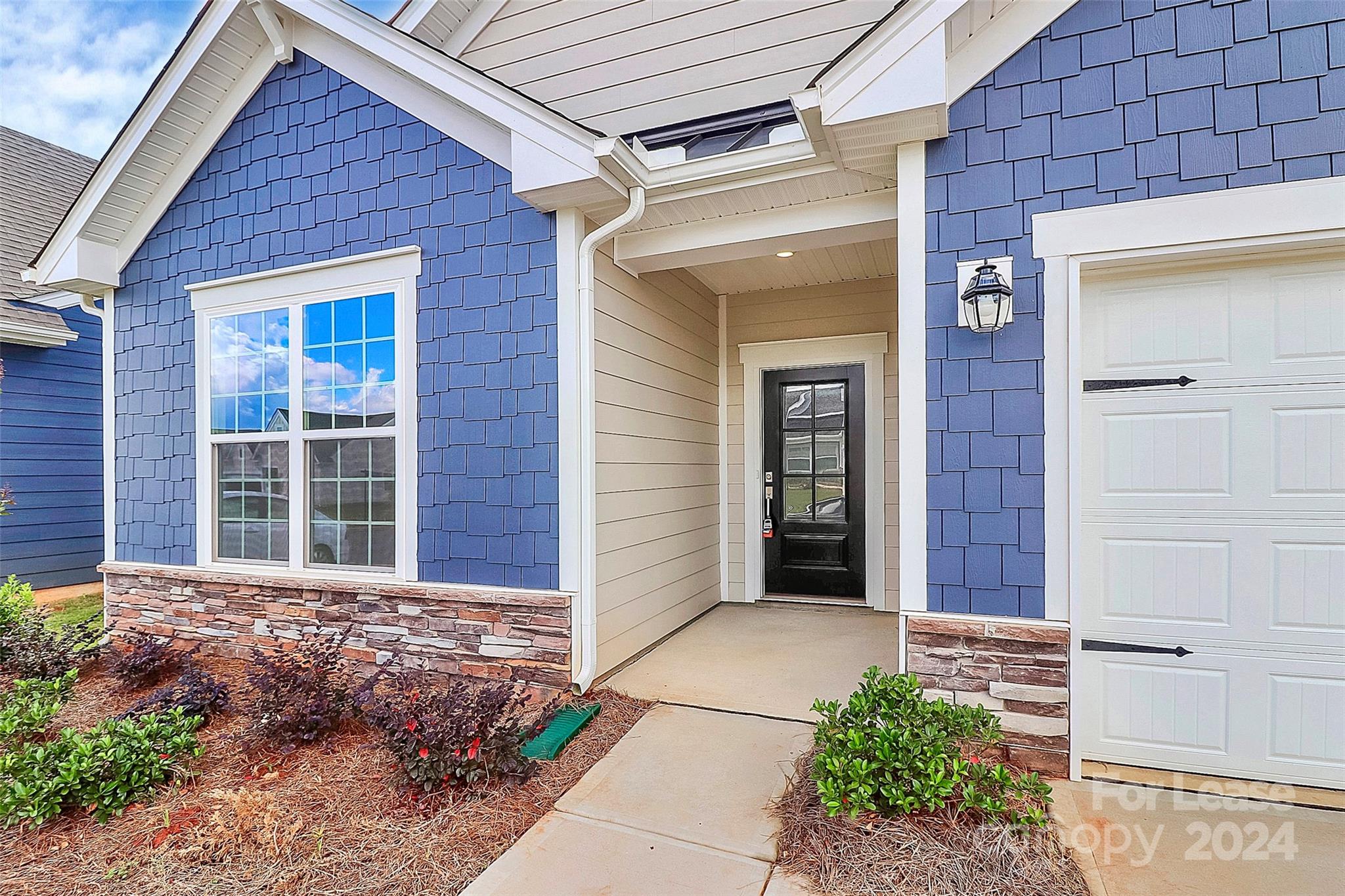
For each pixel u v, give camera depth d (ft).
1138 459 9.10
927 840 6.84
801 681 12.71
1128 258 8.66
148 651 13.01
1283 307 8.54
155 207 16.02
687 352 17.52
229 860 7.19
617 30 15.87
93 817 8.00
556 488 12.10
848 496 19.16
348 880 6.89
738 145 11.70
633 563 14.07
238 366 15.19
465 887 6.77
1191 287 8.88
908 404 9.60
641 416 14.62
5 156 31.19
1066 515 8.85
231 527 15.35
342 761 9.47
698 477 18.21
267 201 14.73
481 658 12.44
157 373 16.25
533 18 16.67
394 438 13.46
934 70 8.57
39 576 24.34
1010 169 9.18
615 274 13.46
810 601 19.38
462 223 12.87
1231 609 8.74
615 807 8.26
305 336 14.38
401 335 13.35
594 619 12.07
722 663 13.87
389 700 10.08
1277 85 8.13
